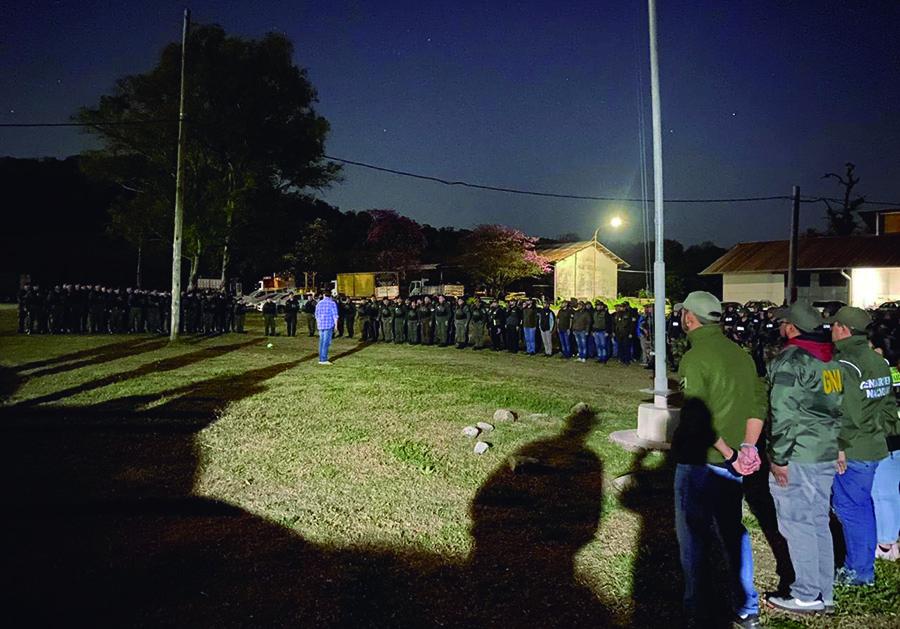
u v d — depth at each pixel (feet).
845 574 15.64
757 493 22.52
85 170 129.59
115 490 21.58
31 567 15.85
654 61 28.76
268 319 83.25
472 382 45.06
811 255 124.36
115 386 40.78
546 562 16.65
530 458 24.59
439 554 17.07
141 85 123.65
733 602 13.41
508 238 148.46
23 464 24.14
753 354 51.67
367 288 160.76
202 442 27.78
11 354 56.90
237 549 17.15
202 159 130.72
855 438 15.16
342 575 15.74
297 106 136.77
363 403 36.96
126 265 205.87
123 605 14.12
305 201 145.69
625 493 21.94
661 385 28.48
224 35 128.67
